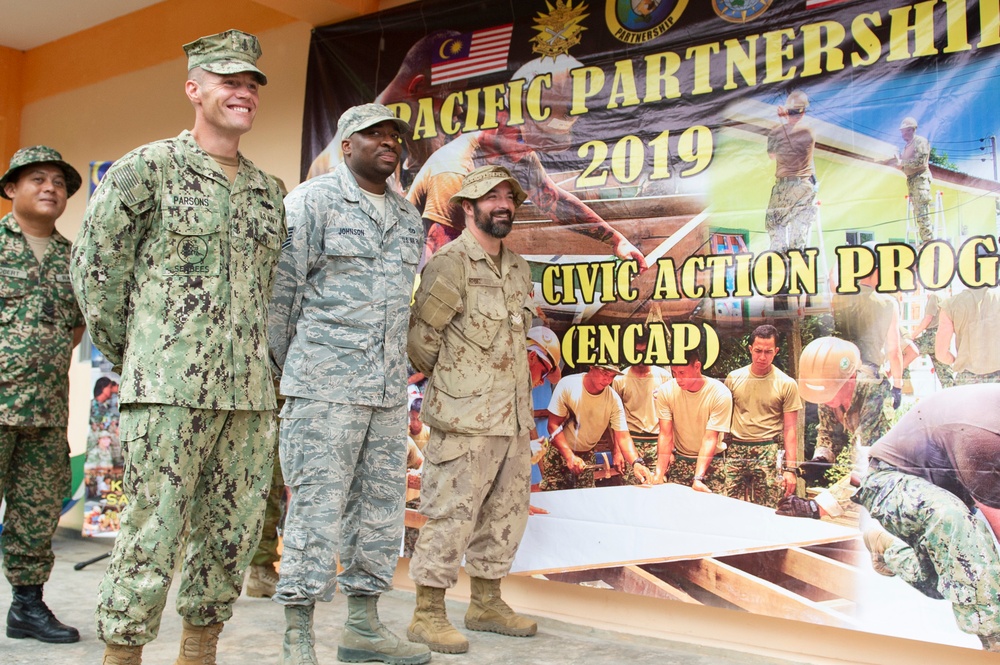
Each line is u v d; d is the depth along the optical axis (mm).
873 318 3107
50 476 3463
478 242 3539
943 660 2971
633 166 3629
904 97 3100
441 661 3176
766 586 3219
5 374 3340
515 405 3486
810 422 3189
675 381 3469
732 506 3312
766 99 3361
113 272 2496
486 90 4012
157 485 2465
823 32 3260
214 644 2746
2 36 6223
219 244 2584
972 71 2992
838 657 3156
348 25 4414
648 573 3463
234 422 2645
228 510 2650
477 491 3396
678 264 3504
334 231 3064
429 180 4137
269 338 3055
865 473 3074
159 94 5559
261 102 4996
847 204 3180
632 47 3662
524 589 3918
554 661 3197
